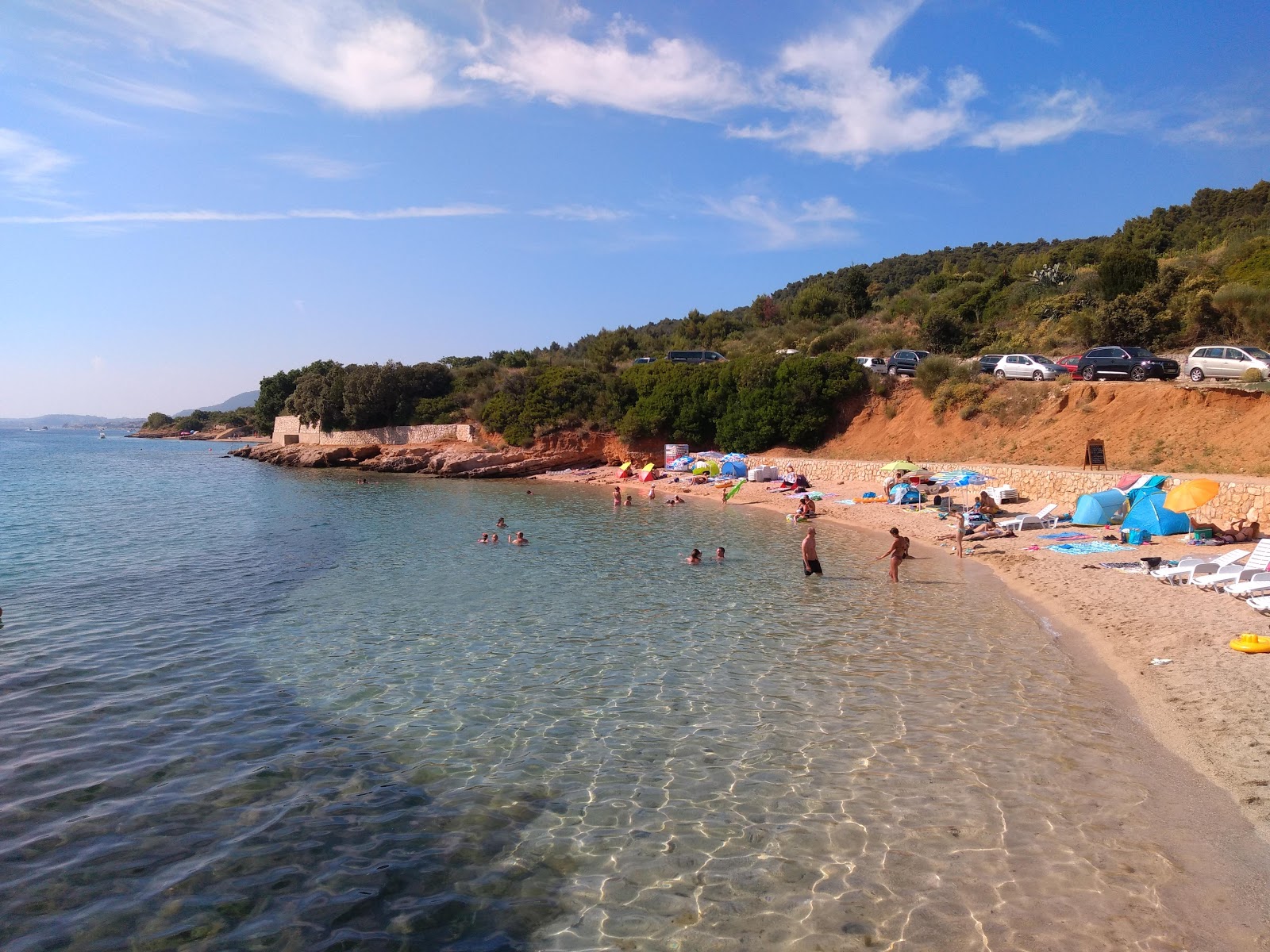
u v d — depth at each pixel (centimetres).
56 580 2156
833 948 629
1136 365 3950
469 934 657
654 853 780
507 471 6375
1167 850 757
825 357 5612
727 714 1148
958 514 2811
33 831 815
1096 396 3916
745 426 5775
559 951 634
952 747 1012
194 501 4409
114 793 902
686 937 649
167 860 766
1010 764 958
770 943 638
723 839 804
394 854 780
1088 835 789
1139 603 1694
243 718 1141
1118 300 5081
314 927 665
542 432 6725
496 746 1043
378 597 1948
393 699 1220
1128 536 2408
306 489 5309
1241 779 885
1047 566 2180
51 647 1497
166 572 2284
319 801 889
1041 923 652
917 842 788
